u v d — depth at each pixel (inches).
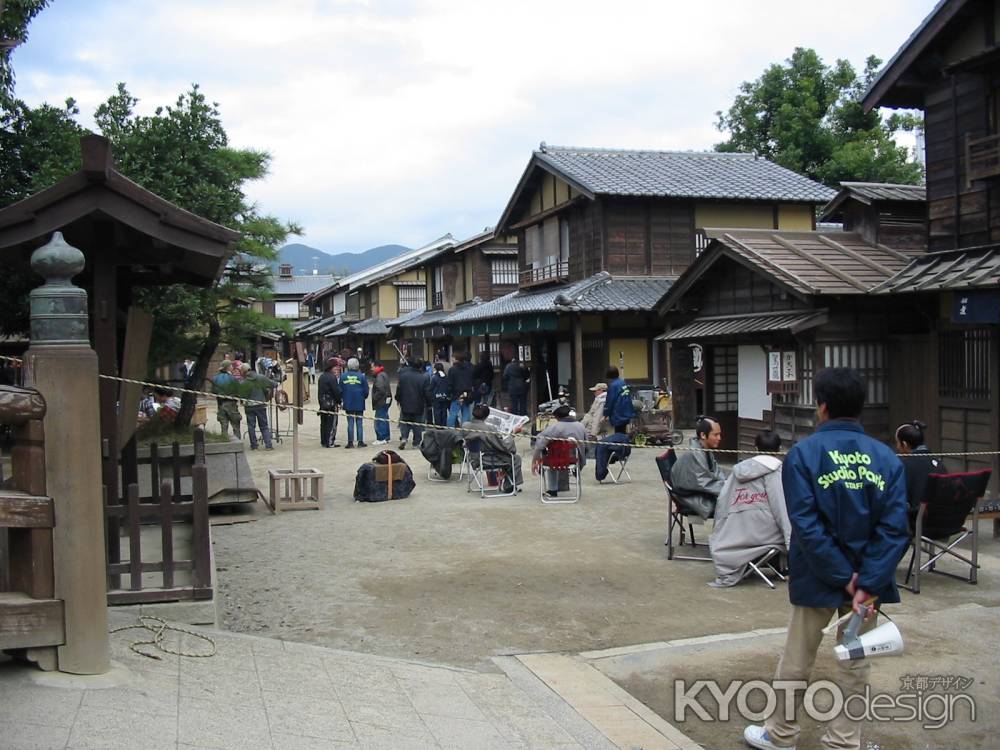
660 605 265.9
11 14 420.5
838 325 476.7
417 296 1755.7
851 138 1146.7
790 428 506.0
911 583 282.0
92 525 161.8
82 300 163.3
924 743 171.5
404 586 287.4
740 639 231.1
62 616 158.7
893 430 478.9
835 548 149.5
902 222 555.5
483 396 819.4
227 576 300.8
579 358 779.4
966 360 425.7
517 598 273.3
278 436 739.4
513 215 1038.4
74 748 131.0
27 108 473.7
